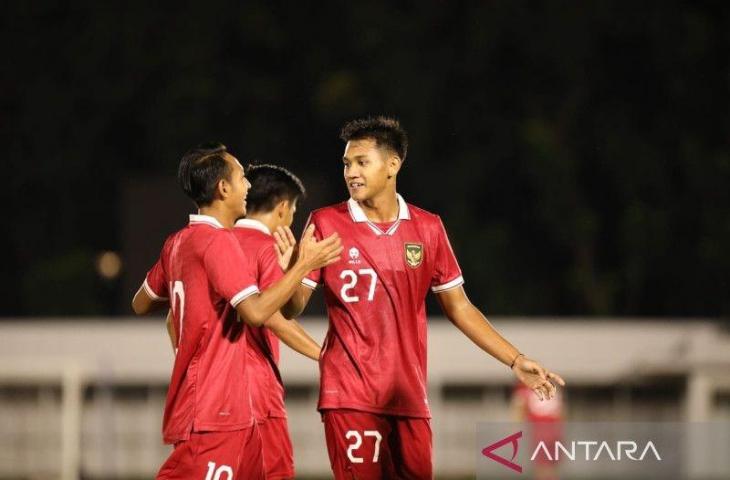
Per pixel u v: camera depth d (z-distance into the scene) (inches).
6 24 3705.7
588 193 3646.7
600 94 3656.5
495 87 3663.9
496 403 2059.5
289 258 896.9
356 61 3735.2
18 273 3828.7
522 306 3531.0
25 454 1892.2
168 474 828.0
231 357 825.5
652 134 3636.8
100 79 3725.4
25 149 3801.7
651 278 3563.0
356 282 863.7
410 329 869.8
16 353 2073.1
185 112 3698.3
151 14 3690.9
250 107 3735.2
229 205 848.3
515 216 3666.3
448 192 3663.9
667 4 3572.8
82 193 3821.4
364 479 868.0
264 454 1007.6
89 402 2016.5
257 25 3708.2
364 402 856.3
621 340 2129.7
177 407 824.9
